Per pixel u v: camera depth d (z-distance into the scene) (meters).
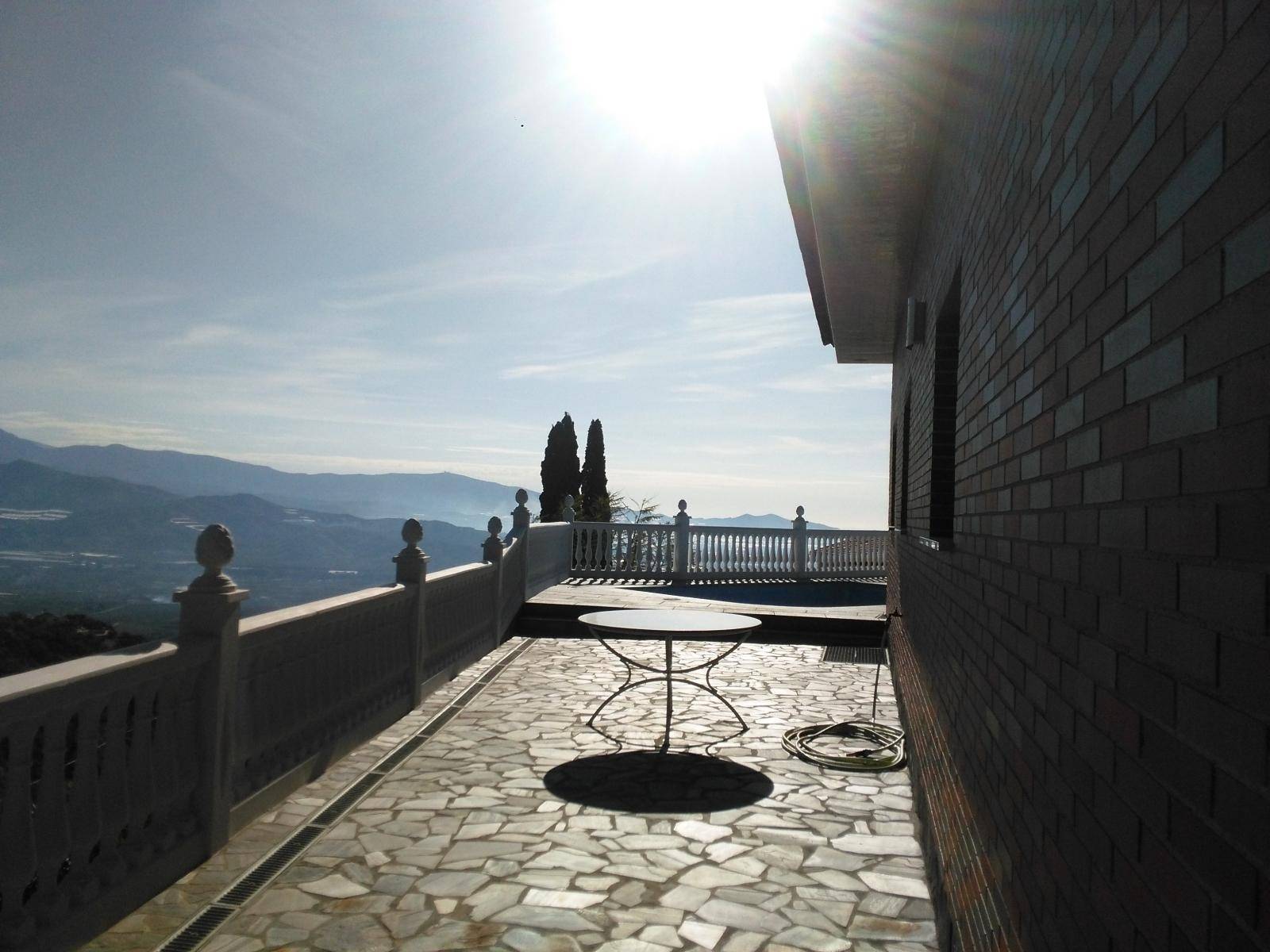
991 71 2.91
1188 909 1.06
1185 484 1.09
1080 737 1.56
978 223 3.19
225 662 4.29
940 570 4.27
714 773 5.78
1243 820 0.91
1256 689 0.89
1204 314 1.04
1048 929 1.79
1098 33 1.56
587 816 4.92
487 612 10.19
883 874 4.21
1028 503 2.09
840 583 18.55
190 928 3.53
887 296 8.80
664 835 4.66
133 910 3.66
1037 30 2.11
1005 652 2.36
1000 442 2.52
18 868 3.00
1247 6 0.93
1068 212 1.75
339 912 3.70
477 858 4.30
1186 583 1.08
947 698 3.85
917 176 5.63
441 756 6.03
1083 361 1.61
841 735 6.77
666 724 6.73
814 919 3.74
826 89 4.41
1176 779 1.10
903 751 6.29
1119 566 1.35
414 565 7.36
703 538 18.16
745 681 8.96
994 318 2.71
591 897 3.90
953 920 3.18
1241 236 0.94
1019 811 2.11
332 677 5.75
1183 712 1.08
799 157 5.79
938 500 4.86
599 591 14.09
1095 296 1.54
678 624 6.69
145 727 3.76
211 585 4.24
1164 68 1.20
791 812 5.07
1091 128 1.60
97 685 3.33
